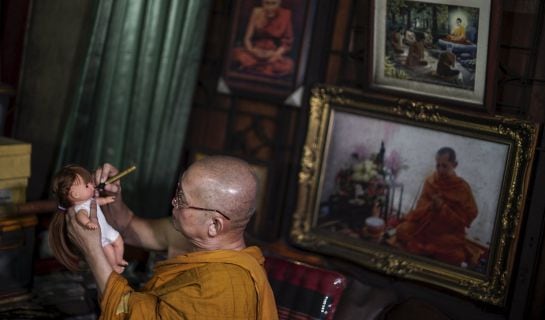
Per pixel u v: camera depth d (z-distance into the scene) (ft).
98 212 8.90
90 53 13.00
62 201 8.55
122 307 7.88
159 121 13.64
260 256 8.70
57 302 12.23
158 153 13.82
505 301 11.43
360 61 13.12
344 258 12.82
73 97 13.16
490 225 11.59
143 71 13.34
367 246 12.71
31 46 13.46
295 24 13.42
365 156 12.73
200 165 8.38
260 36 13.76
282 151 14.02
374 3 12.07
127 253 13.32
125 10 12.98
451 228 11.96
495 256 11.54
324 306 10.68
